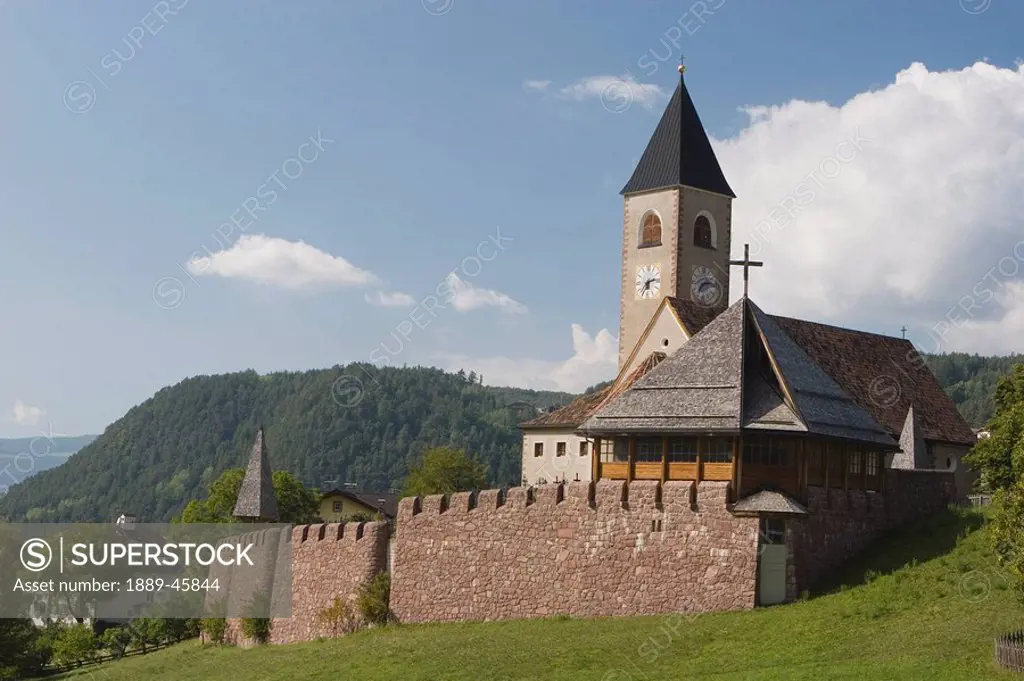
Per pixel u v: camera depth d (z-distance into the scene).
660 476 55.62
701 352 56.81
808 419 53.66
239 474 118.81
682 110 92.56
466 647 54.53
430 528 65.44
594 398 88.50
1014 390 62.44
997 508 49.03
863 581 52.62
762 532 52.91
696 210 91.31
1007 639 40.97
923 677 39.81
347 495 125.94
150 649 93.75
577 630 54.12
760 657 45.94
